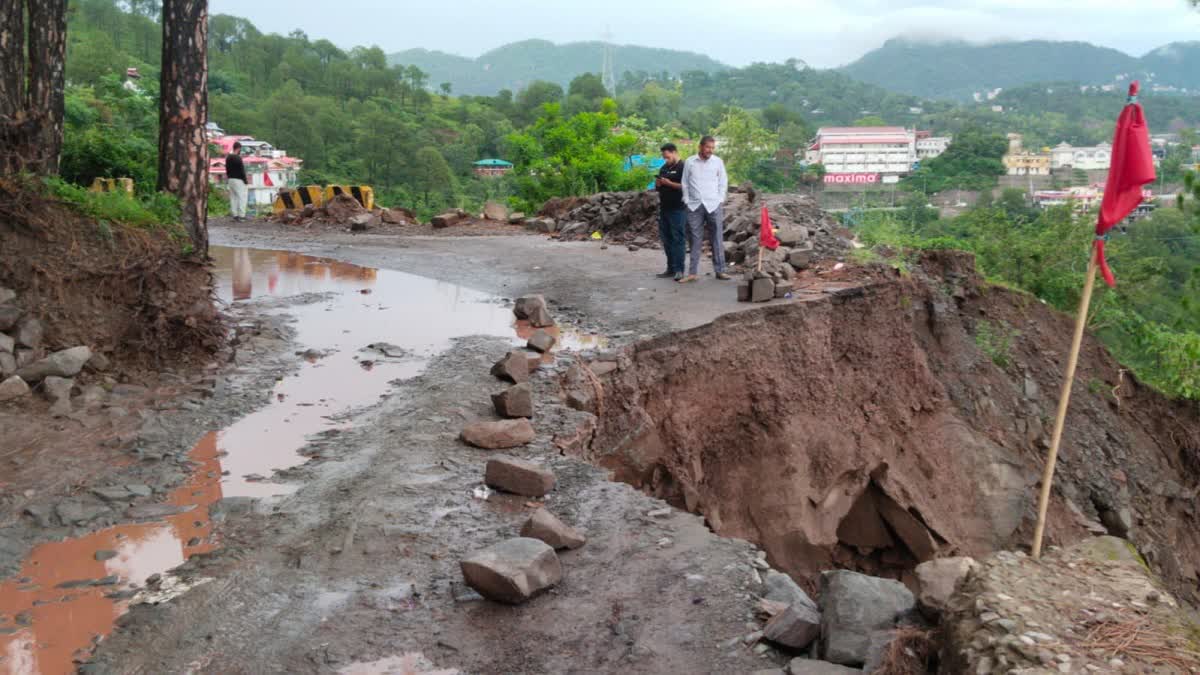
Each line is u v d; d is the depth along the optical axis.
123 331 8.24
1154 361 21.64
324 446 6.78
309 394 8.06
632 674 3.95
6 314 7.42
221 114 113.88
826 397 12.32
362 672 3.96
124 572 4.81
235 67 158.50
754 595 4.62
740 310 11.49
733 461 11.59
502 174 119.00
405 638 4.24
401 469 6.29
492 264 16.08
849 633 3.97
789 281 13.44
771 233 12.34
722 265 13.63
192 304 9.05
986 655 3.16
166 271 8.79
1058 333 18.55
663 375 10.30
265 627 4.30
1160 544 16.47
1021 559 3.82
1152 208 51.22
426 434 7.01
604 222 20.23
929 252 17.11
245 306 11.85
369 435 7.02
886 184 105.38
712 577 4.82
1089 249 22.98
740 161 41.44
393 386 8.32
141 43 138.50
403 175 108.88
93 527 5.34
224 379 8.39
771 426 11.70
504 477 6.00
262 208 31.30
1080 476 16.20
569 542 5.17
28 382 7.27
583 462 6.58
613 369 9.45
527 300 11.17
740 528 11.61
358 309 11.91
